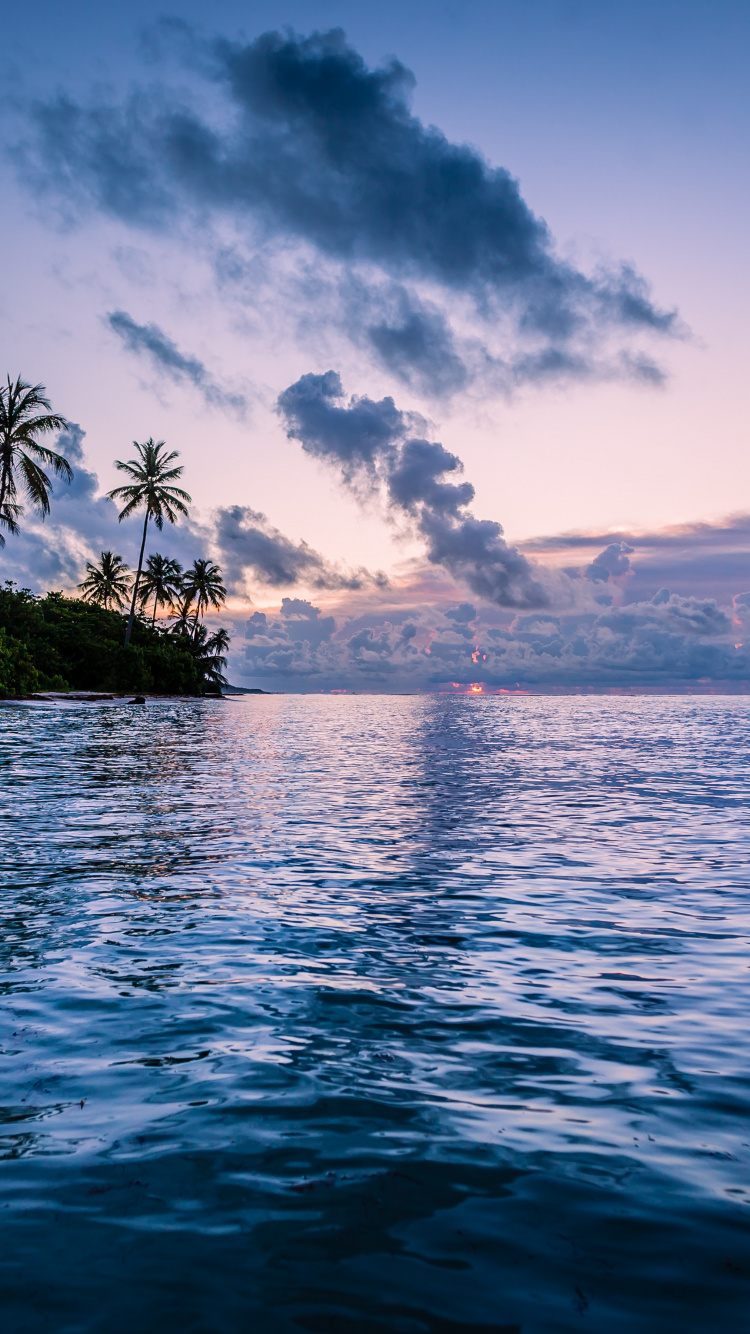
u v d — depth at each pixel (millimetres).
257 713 67250
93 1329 2184
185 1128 3262
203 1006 4629
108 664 67188
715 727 48312
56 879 7684
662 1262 2479
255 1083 3666
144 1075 3738
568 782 17312
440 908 6879
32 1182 2873
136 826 10742
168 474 67438
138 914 6539
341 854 9148
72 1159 3025
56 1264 2449
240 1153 3072
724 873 8352
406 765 21234
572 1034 4289
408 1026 4371
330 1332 2182
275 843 9719
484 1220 2676
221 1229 2617
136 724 37344
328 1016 4496
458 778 17938
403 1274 2416
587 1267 2461
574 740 34219
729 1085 3701
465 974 5238
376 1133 3240
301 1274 2414
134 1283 2367
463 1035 4258
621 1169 2992
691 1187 2877
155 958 5469
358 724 49125
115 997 4754
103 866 8281
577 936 6098
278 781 16703
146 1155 3057
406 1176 2934
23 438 47062
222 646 94750
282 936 6016
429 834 10562
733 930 6273
